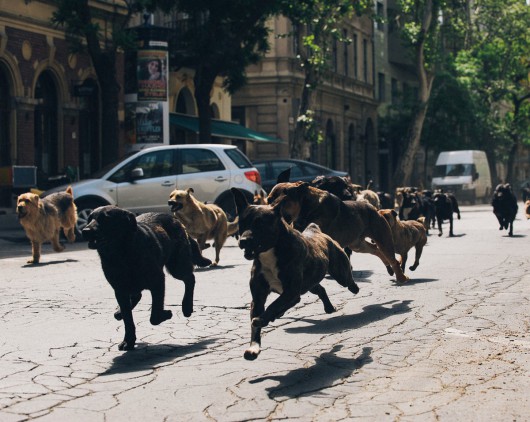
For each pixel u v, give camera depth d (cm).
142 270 670
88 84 2888
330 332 757
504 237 1958
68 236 1608
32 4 2603
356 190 1520
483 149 5694
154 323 689
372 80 5634
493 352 659
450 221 2047
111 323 818
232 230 1382
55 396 545
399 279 1002
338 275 766
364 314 855
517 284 1073
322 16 3309
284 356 659
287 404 517
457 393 537
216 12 2786
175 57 3284
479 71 5528
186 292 767
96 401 530
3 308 920
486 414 488
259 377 590
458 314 841
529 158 9619
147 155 1886
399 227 1096
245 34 2961
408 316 836
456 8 4922
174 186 1878
